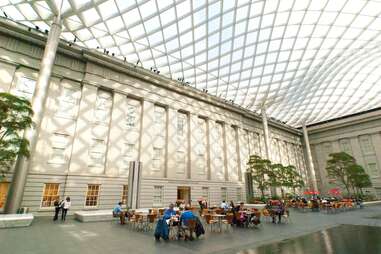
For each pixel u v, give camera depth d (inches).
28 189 665.0
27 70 744.3
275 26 938.7
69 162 759.1
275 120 1839.3
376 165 1646.2
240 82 1256.8
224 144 1307.8
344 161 1453.0
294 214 784.3
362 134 1749.5
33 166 690.2
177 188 994.7
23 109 471.5
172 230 420.5
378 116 1660.9
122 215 538.0
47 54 684.1
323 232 415.5
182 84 1137.4
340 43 1075.9
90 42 876.0
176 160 1044.5
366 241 324.5
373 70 1393.9
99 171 825.5
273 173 1202.6
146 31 850.8
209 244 321.4
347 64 1290.6
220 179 1217.4
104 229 452.8
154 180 930.1
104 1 702.5
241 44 1003.3
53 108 772.6
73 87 835.4
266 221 588.4
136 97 980.6
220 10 820.6
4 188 649.6
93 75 866.8
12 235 378.6
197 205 1038.4
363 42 1085.8
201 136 1209.4
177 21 830.5
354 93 1599.4
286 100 1541.6
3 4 684.7
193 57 1031.0
